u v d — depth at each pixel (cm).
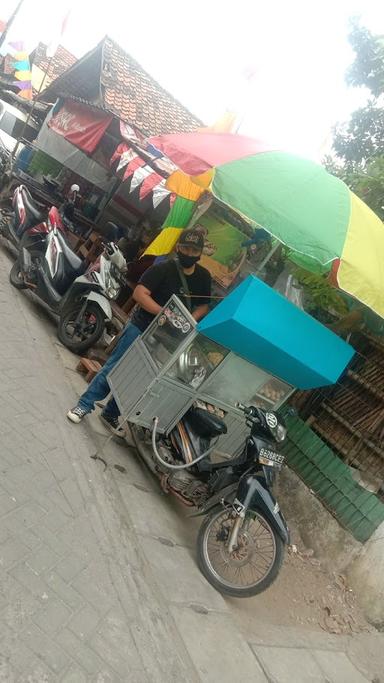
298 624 426
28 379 487
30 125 1519
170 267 482
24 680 225
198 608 357
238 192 375
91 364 604
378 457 534
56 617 268
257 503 383
